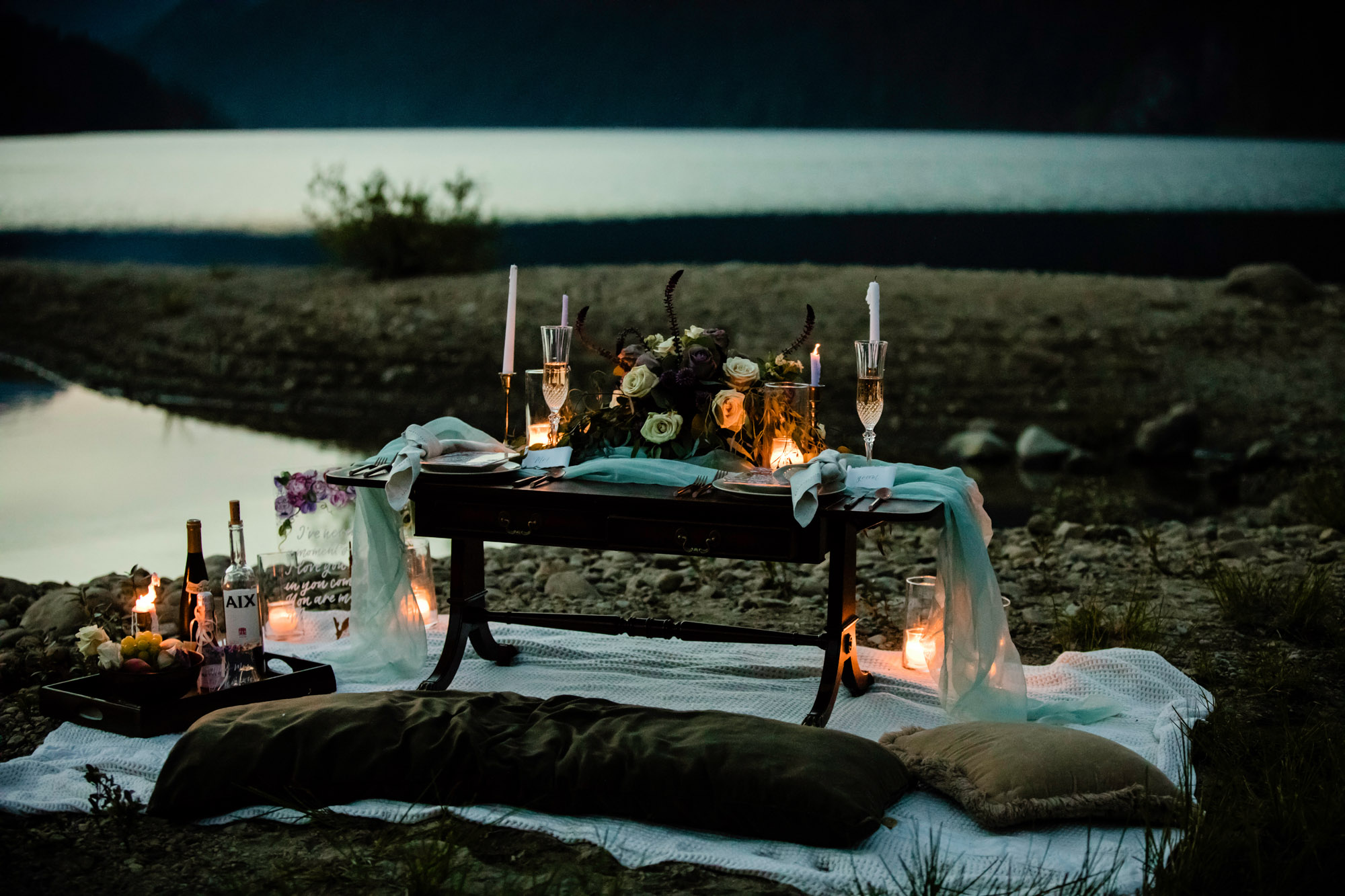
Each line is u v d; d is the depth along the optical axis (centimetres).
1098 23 7662
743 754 296
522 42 11888
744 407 389
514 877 270
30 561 650
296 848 287
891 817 300
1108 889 259
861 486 362
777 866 270
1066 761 299
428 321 1445
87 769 310
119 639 453
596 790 298
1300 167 3581
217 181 3453
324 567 472
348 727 313
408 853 273
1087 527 660
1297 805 284
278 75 12669
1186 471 982
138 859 283
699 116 11050
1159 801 292
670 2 11231
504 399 1223
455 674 407
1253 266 1485
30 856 284
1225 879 263
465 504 381
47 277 1873
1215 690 402
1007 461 1022
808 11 10338
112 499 802
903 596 536
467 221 1744
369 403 1223
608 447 401
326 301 1573
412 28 12312
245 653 379
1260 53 6172
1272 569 557
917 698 398
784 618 498
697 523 355
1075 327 1355
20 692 395
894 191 3016
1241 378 1195
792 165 3834
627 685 408
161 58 13050
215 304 1611
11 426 1100
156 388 1309
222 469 904
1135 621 458
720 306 1458
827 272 1669
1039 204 2728
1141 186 3125
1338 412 1102
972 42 8950
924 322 1387
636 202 2830
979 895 259
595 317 1434
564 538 370
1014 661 364
